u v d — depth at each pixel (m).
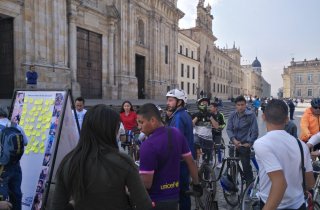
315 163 4.51
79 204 2.08
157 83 32.16
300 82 102.50
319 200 4.15
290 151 2.53
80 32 21.84
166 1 33.09
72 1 20.02
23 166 4.25
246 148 5.81
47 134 4.23
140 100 26.73
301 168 2.60
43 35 17.56
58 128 3.97
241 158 5.78
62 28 18.80
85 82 22.36
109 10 24.39
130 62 26.98
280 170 2.37
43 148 4.20
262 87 152.88
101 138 2.18
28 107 4.51
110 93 24.73
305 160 2.60
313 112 5.68
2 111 4.65
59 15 18.52
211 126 7.71
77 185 2.04
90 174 2.06
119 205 2.11
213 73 68.69
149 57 31.31
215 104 8.97
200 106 7.65
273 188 2.35
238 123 6.15
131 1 26.89
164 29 33.81
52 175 3.80
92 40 23.17
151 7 31.14
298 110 43.66
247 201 4.74
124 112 8.59
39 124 4.34
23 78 16.55
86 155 2.12
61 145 4.14
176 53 36.91
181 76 48.88
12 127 4.22
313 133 5.63
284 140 2.54
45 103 4.41
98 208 2.07
